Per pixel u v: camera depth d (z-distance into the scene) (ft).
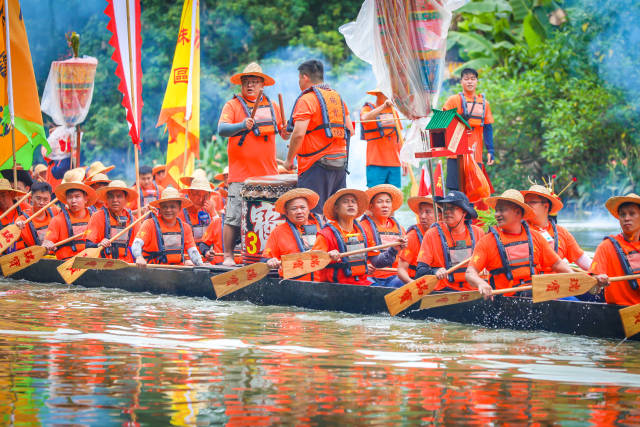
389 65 53.57
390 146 68.85
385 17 52.95
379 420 23.61
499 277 42.96
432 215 51.52
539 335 39.01
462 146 50.47
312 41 187.73
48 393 26.13
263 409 24.62
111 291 56.39
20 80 70.85
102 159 197.77
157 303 49.70
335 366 30.86
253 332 38.93
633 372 30.48
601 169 116.98
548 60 123.03
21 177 73.00
